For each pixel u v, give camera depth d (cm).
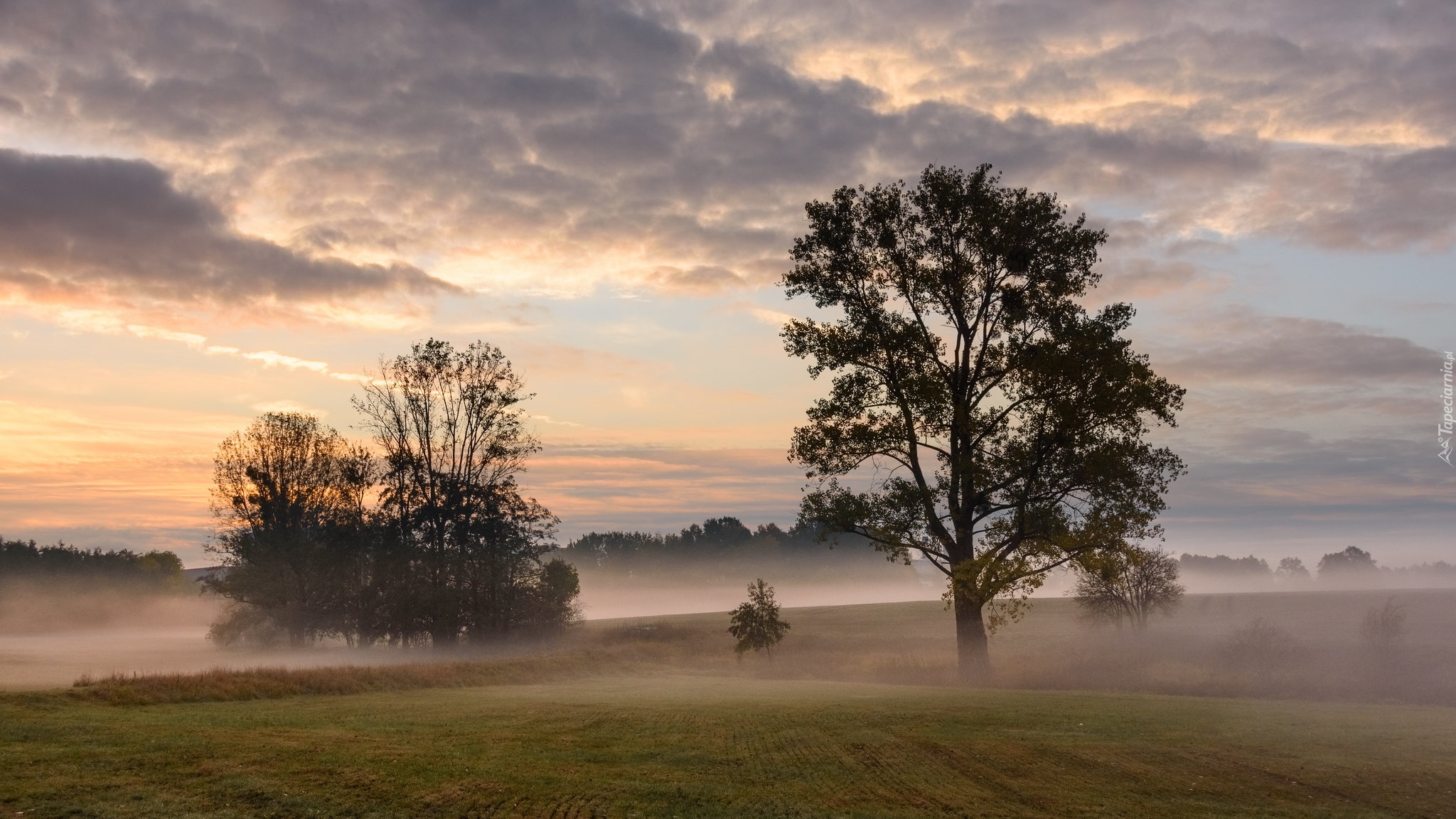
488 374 6756
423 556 6700
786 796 1550
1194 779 1673
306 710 2488
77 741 1752
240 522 7425
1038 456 3741
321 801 1401
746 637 5244
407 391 6725
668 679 4294
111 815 1266
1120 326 3831
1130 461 3600
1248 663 3800
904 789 1605
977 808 1480
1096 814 1442
